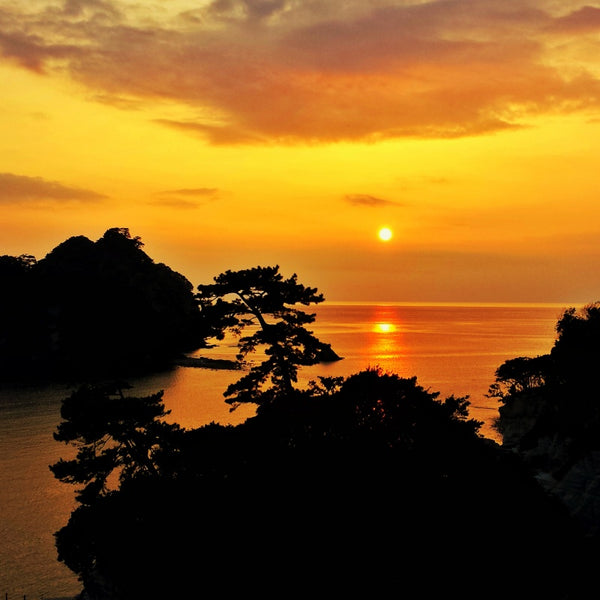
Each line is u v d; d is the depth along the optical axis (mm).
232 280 39062
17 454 75375
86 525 32562
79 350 178500
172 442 35500
